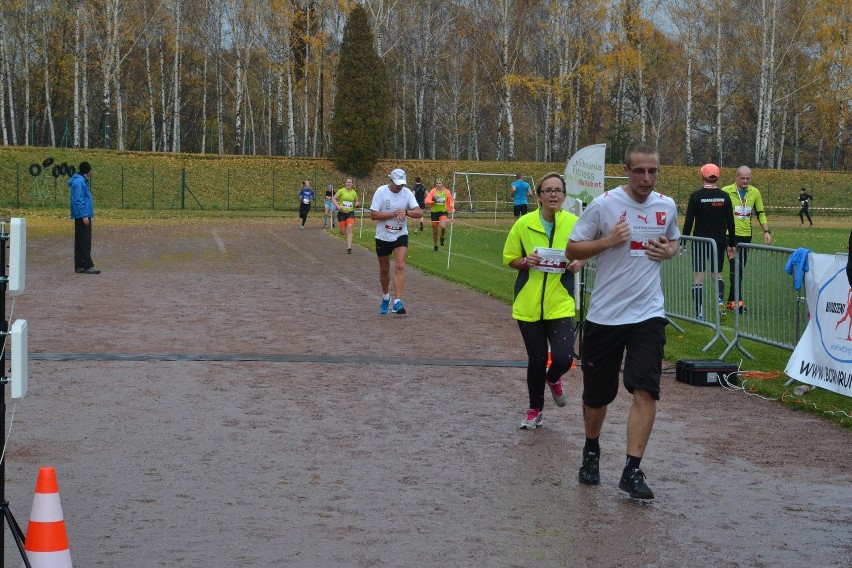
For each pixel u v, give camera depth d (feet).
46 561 14.20
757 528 18.20
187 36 253.44
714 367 31.99
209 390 29.48
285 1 230.89
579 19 233.35
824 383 29.91
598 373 20.52
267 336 39.73
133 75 278.26
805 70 248.32
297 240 105.70
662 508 19.31
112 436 24.00
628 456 19.85
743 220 49.73
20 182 181.47
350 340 39.22
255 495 19.58
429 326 43.60
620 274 20.12
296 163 212.84
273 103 292.20
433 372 33.09
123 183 188.34
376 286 60.23
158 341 37.83
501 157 245.04
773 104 240.32
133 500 19.10
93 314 44.83
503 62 229.04
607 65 226.79
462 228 131.64
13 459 21.81
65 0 240.12
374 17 228.43
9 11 231.50
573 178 41.39
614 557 16.52
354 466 21.86
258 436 24.29
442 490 20.21
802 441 24.94
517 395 29.94
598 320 20.26
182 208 182.29
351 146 211.61
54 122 277.44
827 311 30.12
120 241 99.55
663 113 283.79
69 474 20.76
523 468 22.00
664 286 43.83
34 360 33.42
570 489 20.48
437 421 26.30
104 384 29.99
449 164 220.02
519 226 25.41
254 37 234.99
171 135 292.40
